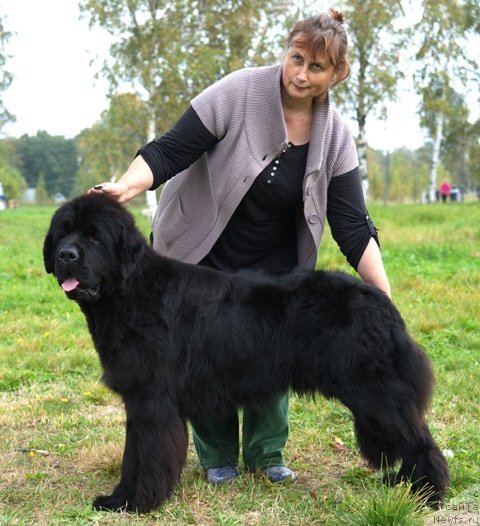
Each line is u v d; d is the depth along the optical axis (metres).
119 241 3.70
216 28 25.56
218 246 4.34
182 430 3.80
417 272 12.15
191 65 23.69
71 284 3.63
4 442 4.87
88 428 5.14
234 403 3.89
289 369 3.82
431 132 41.84
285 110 4.02
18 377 6.29
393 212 25.69
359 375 3.69
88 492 4.04
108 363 3.80
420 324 8.14
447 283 10.91
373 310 3.74
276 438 4.36
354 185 4.18
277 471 4.29
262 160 4.01
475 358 6.91
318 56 3.75
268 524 3.56
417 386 3.75
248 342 3.80
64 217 3.72
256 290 3.87
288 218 4.34
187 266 3.96
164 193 4.38
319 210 4.16
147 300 3.77
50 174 97.44
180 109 24.80
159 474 3.70
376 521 3.29
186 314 3.81
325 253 14.23
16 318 8.73
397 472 4.04
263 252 4.38
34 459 4.54
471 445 4.67
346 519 3.46
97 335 3.82
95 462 4.39
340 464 4.52
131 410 3.75
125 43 24.56
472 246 15.41
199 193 4.18
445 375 6.23
